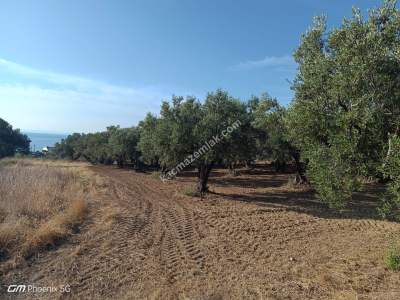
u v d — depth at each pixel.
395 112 6.45
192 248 9.27
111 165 56.56
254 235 10.80
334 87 6.66
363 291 6.79
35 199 11.82
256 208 15.48
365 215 14.31
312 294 6.60
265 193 21.03
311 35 7.69
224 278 7.29
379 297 6.42
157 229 11.20
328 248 9.62
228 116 18.36
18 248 8.15
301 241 10.29
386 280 7.31
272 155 24.97
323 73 7.11
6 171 18.89
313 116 7.25
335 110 7.13
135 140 43.19
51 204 12.30
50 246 8.76
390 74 6.39
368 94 6.34
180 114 18.80
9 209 10.51
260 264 8.20
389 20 6.35
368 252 9.24
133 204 15.61
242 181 28.67
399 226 12.37
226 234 10.84
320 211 15.06
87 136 65.19
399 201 6.06
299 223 12.67
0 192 12.48
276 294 6.55
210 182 27.73
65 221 10.47
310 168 7.62
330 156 6.86
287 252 9.18
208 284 6.95
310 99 7.68
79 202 12.55
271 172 36.59
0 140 70.56
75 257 8.15
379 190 22.06
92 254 8.45
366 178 6.73
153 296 6.34
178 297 6.35
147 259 8.28
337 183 6.70
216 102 18.70
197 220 12.70
